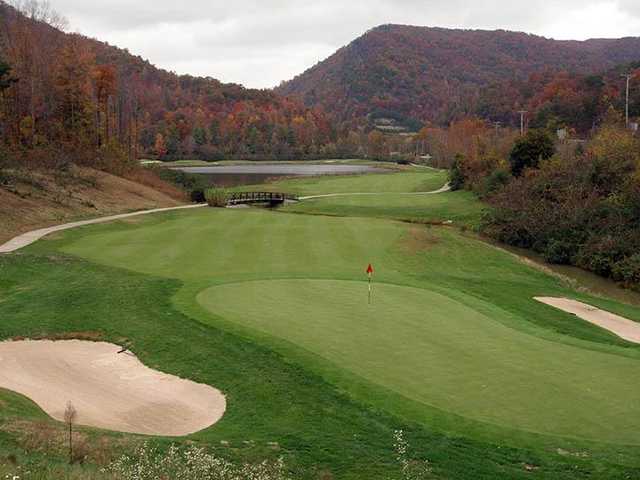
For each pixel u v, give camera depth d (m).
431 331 18.14
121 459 10.50
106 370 16.03
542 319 21.72
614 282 37.56
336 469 11.02
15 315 20.28
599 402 13.47
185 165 154.38
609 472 10.96
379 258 33.69
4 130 63.53
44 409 13.60
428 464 11.16
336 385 14.23
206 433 12.32
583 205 44.97
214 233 39.78
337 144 199.25
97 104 80.88
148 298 22.00
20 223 41.16
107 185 59.91
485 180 65.62
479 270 34.28
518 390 14.01
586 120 102.94
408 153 192.62
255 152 184.12
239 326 18.31
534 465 11.18
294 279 25.33
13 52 68.50
